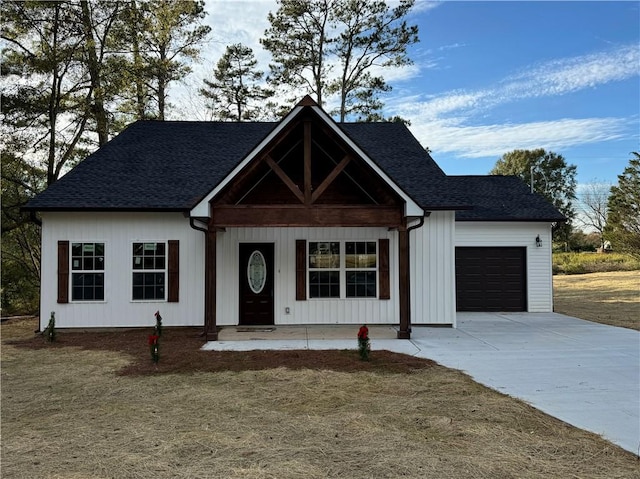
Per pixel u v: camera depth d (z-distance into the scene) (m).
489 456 4.42
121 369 8.05
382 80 26.48
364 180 12.48
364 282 12.84
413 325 12.72
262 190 12.83
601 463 4.28
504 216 15.88
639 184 30.48
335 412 5.74
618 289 23.52
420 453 4.49
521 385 6.96
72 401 6.29
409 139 16.09
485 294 16.08
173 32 24.42
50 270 12.23
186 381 7.23
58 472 4.14
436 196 12.80
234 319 12.63
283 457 4.42
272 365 8.20
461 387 6.83
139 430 5.18
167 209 12.09
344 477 4.00
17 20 16.80
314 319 12.68
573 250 49.59
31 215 12.55
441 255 12.79
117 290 12.34
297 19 26.20
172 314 12.45
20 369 8.12
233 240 12.73
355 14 25.44
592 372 7.74
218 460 4.37
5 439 4.94
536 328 12.46
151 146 14.88
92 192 12.51
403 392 6.60
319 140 12.09
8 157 16.98
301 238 12.80
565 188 54.12
